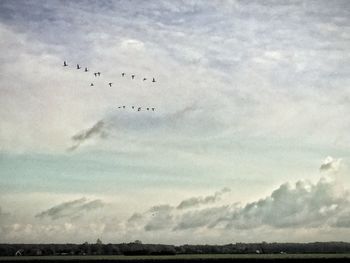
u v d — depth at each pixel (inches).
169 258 4904.0
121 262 4165.8
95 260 4500.5
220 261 4094.5
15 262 4411.9
